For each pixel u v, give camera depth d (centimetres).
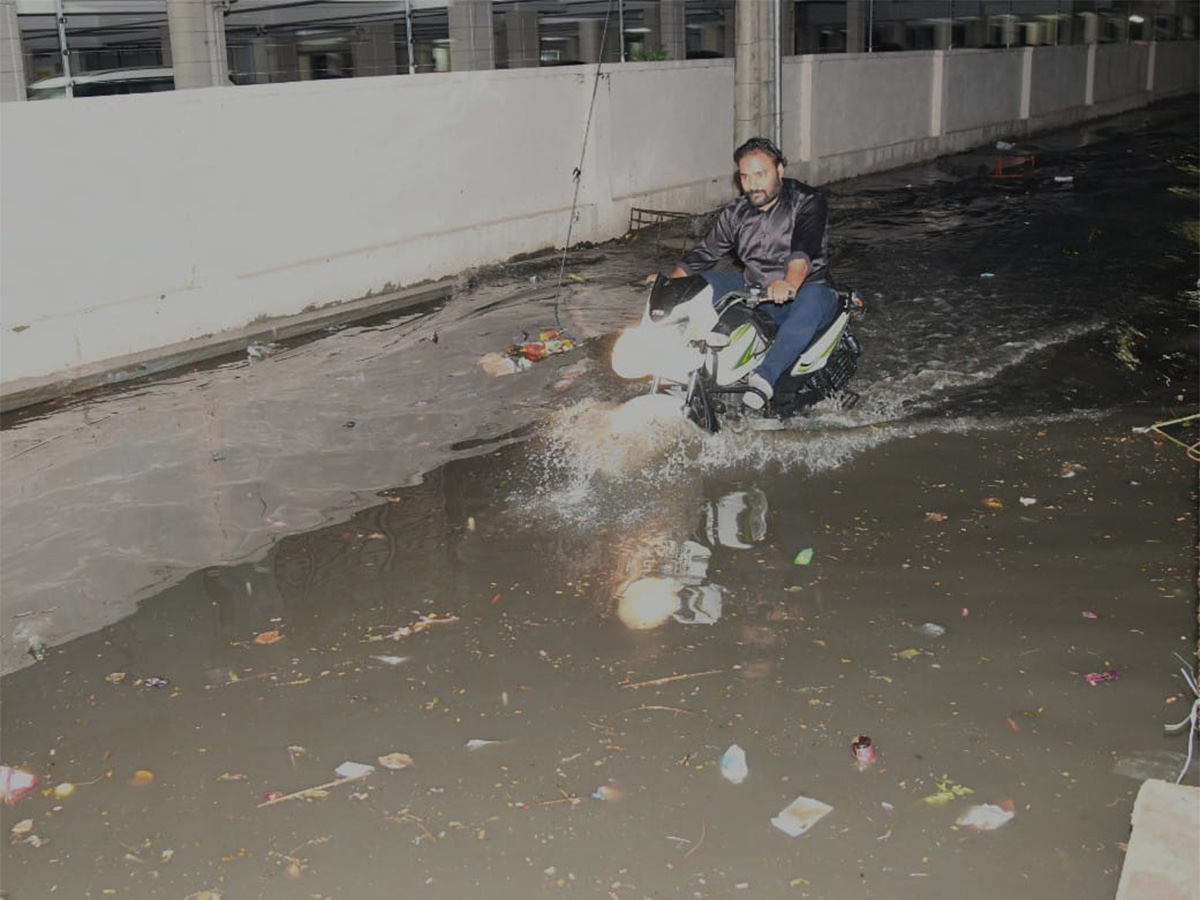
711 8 1727
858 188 1723
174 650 438
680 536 524
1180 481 577
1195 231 1289
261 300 919
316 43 1537
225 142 878
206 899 312
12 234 752
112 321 814
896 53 1930
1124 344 828
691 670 415
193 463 627
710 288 609
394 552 514
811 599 464
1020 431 652
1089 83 2825
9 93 891
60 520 555
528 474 601
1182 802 274
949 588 471
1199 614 409
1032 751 367
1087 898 306
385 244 1030
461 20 1252
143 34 1562
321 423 690
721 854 324
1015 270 1086
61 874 323
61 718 397
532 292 1048
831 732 378
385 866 322
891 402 705
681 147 1420
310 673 420
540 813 343
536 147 1193
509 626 448
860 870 317
